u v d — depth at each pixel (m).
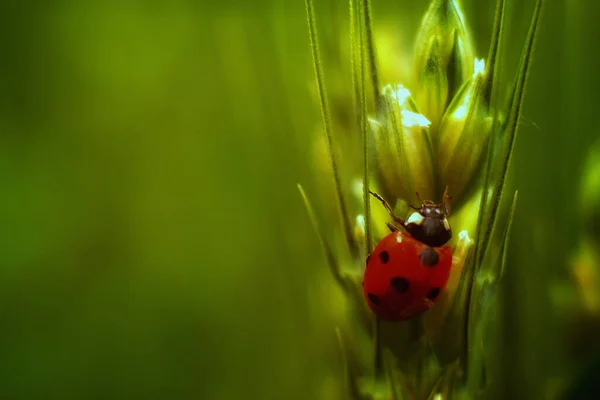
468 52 0.09
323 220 0.11
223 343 0.13
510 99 0.09
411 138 0.09
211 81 0.15
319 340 0.11
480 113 0.09
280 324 0.12
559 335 0.10
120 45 0.16
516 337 0.10
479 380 0.09
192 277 0.14
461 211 0.10
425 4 0.10
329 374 0.11
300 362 0.11
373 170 0.10
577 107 0.10
